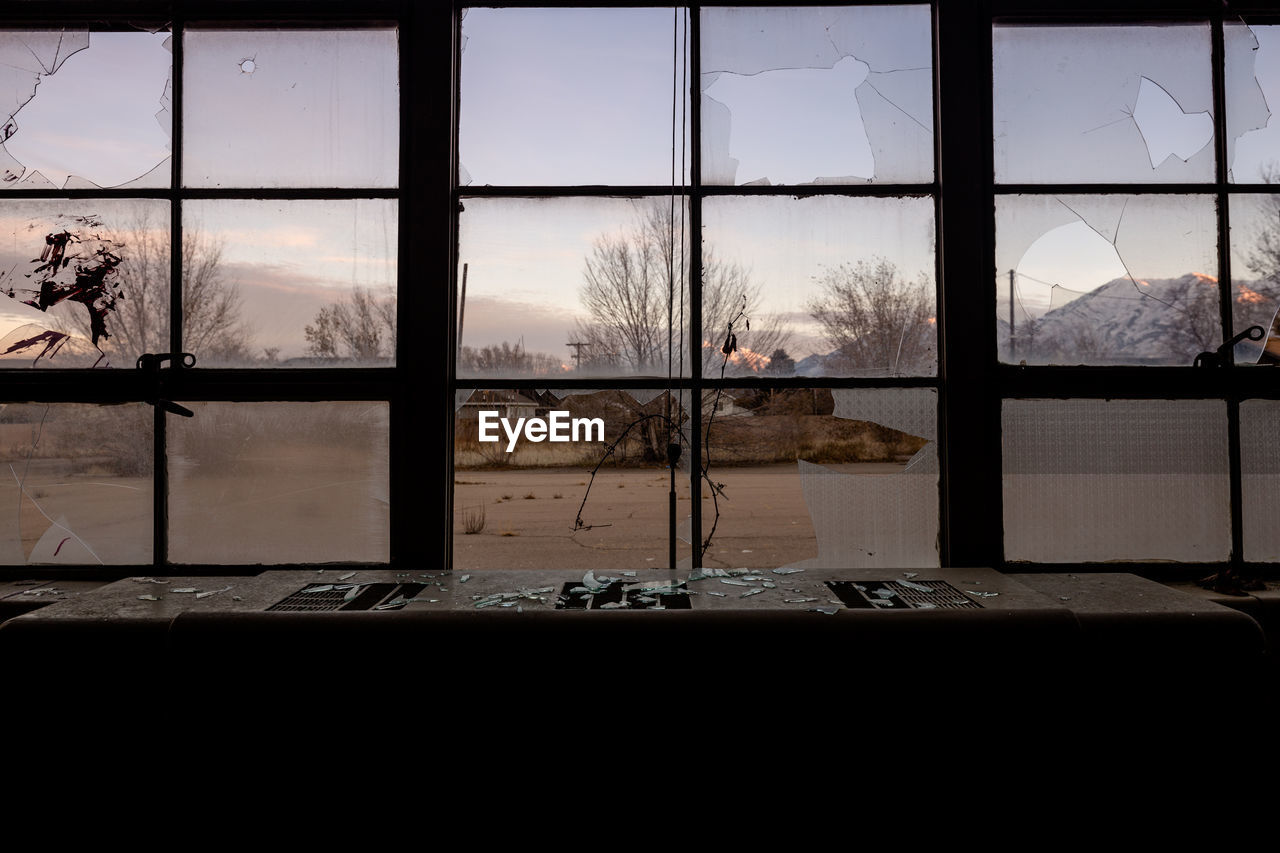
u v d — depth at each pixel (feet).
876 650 4.41
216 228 6.24
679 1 6.29
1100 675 4.50
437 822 4.43
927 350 6.17
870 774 4.43
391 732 4.42
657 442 6.27
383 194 6.21
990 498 6.00
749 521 6.21
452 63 6.15
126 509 6.20
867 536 6.15
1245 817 4.43
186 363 6.14
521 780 4.45
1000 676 4.39
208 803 4.41
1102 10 6.10
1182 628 4.50
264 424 6.21
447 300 6.06
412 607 4.69
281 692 4.39
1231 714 4.45
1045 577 5.55
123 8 6.16
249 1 6.19
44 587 5.99
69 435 6.20
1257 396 5.94
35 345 6.21
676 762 4.46
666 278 6.27
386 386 6.09
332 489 6.20
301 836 4.41
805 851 4.45
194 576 5.98
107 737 4.53
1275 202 6.12
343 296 6.22
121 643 4.54
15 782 4.53
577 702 4.46
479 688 4.44
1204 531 6.09
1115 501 6.09
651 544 6.27
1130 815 4.43
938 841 4.42
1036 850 4.41
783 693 4.45
